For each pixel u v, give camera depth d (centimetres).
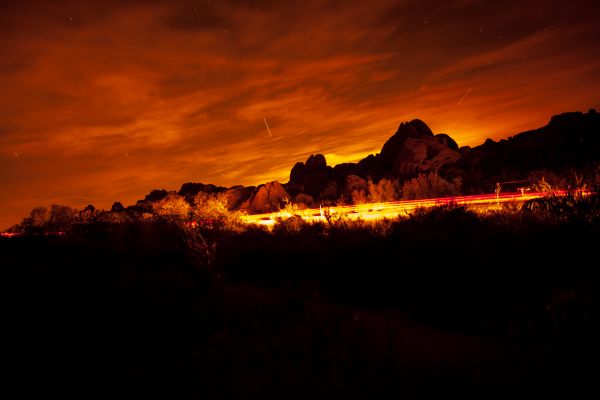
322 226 1520
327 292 894
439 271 749
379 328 639
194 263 1148
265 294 799
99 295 751
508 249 770
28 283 888
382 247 969
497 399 378
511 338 554
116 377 433
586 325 483
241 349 512
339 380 407
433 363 471
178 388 412
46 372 442
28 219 3111
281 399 383
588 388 384
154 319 606
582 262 706
